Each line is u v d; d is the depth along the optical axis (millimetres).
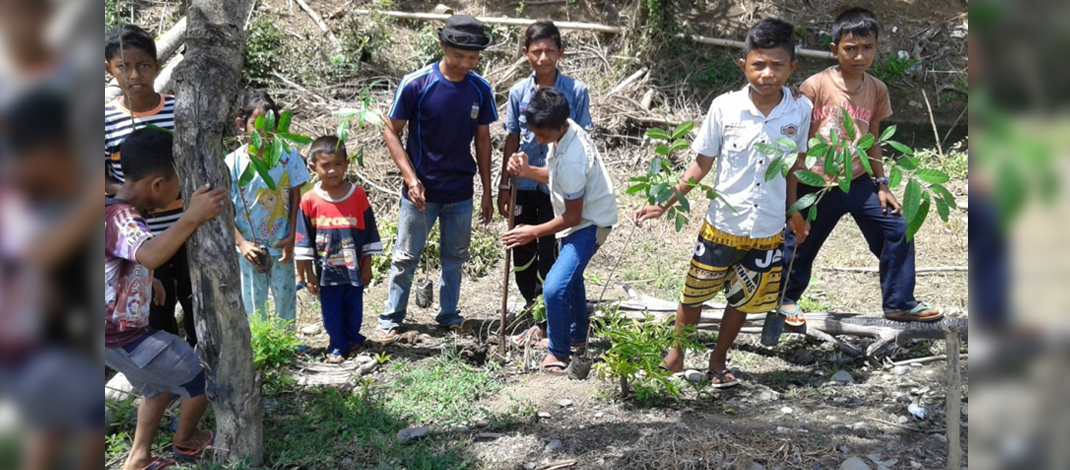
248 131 4707
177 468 3564
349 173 7676
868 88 4621
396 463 3723
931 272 6293
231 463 3527
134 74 4051
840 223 7449
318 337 5336
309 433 3996
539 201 5121
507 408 4246
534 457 3783
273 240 4781
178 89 3193
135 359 3371
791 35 3941
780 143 3539
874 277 6301
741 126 4082
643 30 9742
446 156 4965
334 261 4816
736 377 4648
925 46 10312
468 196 5133
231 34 3238
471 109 4945
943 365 4734
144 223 3219
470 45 4684
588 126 5078
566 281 4469
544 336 5191
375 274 6426
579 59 9883
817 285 6164
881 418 4094
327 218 4820
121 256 3160
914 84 10047
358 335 4988
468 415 4211
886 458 3684
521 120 5070
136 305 3332
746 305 4309
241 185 3492
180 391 3557
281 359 4473
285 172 4738
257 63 9016
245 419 3559
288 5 9875
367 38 9477
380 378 4656
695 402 4316
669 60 9797
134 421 4133
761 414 4152
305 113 8641
